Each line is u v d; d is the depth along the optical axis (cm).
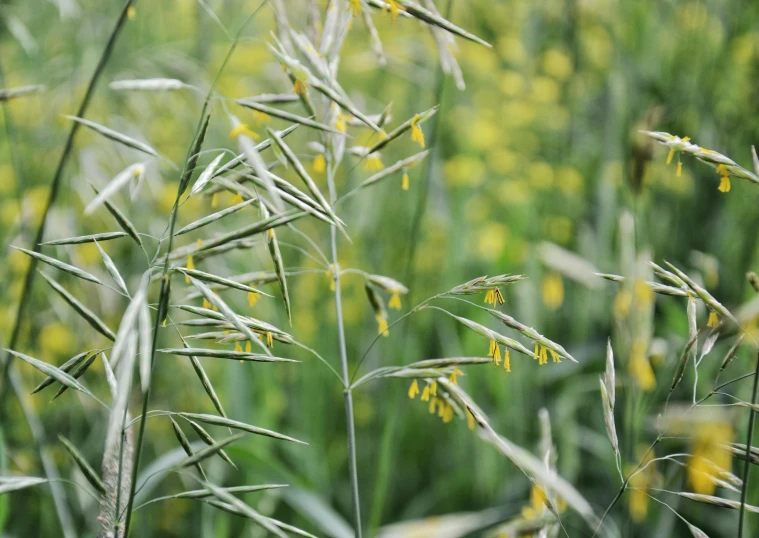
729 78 352
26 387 277
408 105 397
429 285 344
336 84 140
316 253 334
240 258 293
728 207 322
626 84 376
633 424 156
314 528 277
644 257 135
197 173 300
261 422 268
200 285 111
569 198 394
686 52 363
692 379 256
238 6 354
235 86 349
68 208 283
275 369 297
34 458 267
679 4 387
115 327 282
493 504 272
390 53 358
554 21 445
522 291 310
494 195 403
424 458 310
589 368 312
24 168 302
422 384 311
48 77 303
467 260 368
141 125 321
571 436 270
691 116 344
